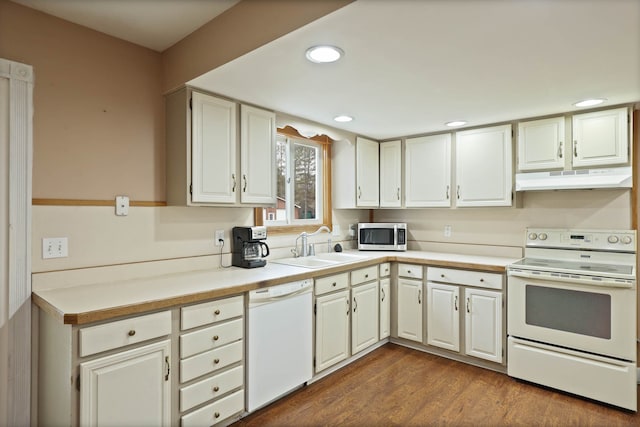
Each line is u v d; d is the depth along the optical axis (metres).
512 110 2.81
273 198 2.77
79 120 2.04
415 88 2.32
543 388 2.58
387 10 1.42
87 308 1.57
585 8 1.41
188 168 2.24
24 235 1.85
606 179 2.68
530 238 3.18
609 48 1.76
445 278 3.07
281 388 2.37
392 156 3.86
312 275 2.56
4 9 1.80
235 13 1.84
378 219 4.24
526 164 3.05
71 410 1.51
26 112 1.86
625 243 2.74
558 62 1.92
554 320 2.52
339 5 1.41
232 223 2.81
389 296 3.42
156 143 2.37
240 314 2.13
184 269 2.51
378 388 2.59
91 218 2.08
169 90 2.32
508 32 1.60
